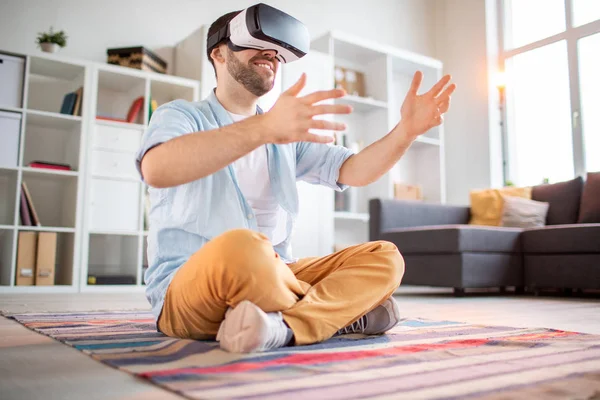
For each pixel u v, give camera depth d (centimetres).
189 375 79
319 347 106
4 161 325
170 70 419
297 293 108
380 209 388
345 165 141
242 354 95
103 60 391
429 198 526
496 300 309
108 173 358
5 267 334
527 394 72
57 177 365
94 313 198
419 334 136
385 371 85
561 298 329
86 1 387
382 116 493
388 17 539
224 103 132
